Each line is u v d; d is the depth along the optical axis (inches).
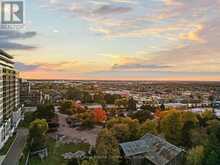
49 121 6008.9
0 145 4052.7
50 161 3587.6
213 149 2854.3
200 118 5221.5
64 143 4579.2
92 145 4357.8
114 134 3782.0
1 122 4188.0
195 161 2915.8
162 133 4168.3
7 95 4763.8
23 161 3543.3
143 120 5462.6
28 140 4323.3
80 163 3346.5
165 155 3061.0
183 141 4133.9
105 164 3139.8
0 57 4232.3
